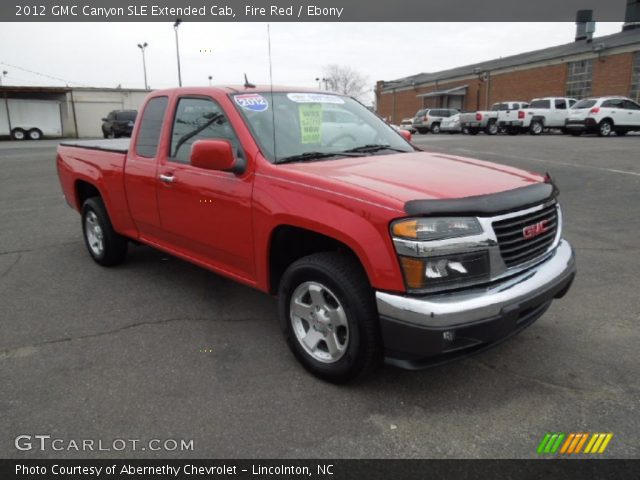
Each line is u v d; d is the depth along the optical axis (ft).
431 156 12.89
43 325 13.32
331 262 9.94
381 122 15.17
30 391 10.26
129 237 16.37
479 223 9.10
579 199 27.14
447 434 8.95
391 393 10.16
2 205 29.66
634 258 17.87
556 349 11.82
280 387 10.39
